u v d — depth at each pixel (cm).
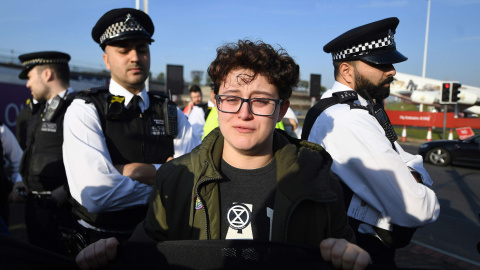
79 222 181
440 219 500
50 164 226
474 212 538
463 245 400
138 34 182
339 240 87
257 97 105
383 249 161
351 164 155
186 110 732
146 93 197
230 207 105
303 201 103
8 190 248
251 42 111
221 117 109
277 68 105
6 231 183
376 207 152
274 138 119
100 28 187
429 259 359
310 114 184
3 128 285
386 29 171
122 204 166
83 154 163
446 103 1559
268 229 103
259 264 87
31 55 262
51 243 234
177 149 201
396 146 179
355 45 174
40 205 231
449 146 992
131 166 175
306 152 110
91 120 172
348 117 158
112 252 94
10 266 82
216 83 112
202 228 103
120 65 182
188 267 91
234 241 88
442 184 761
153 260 92
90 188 160
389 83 180
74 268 95
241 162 111
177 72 1552
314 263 87
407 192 145
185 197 108
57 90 271
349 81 182
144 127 188
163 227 110
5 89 738
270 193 107
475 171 923
